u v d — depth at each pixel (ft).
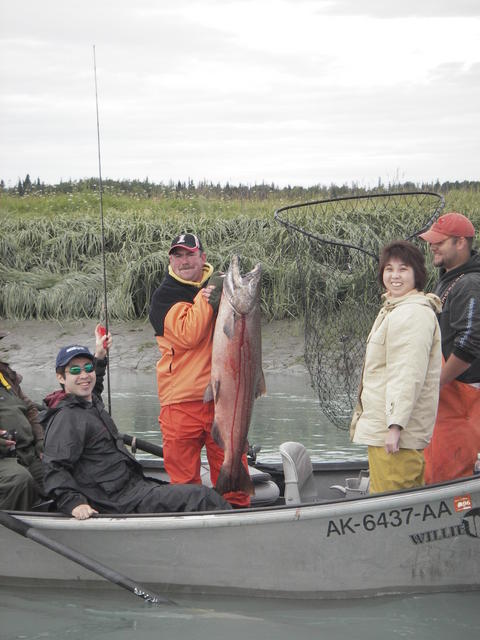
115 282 49.65
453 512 15.44
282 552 15.81
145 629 14.76
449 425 16.74
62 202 63.62
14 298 49.32
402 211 32.55
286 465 17.34
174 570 16.19
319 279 22.98
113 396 34.88
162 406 17.88
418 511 15.42
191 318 16.99
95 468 16.51
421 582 15.69
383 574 15.65
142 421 29.78
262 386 16.85
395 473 15.49
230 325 16.25
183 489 16.51
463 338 16.14
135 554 16.28
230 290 16.25
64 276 51.29
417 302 15.08
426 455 17.11
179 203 61.98
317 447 26.11
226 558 16.01
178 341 17.25
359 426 15.72
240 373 16.39
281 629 14.62
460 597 15.64
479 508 15.46
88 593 16.55
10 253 53.72
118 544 16.29
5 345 46.21
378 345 15.40
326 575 15.74
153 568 16.25
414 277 15.28
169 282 17.52
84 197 64.80
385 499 15.28
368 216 34.12
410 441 15.28
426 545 15.56
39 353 45.03
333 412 21.40
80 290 49.06
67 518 16.19
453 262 16.94
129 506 16.49
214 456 17.99
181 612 15.48
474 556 15.61
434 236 16.85
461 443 16.66
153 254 48.39
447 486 15.29
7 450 17.49
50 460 16.16
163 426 17.89
